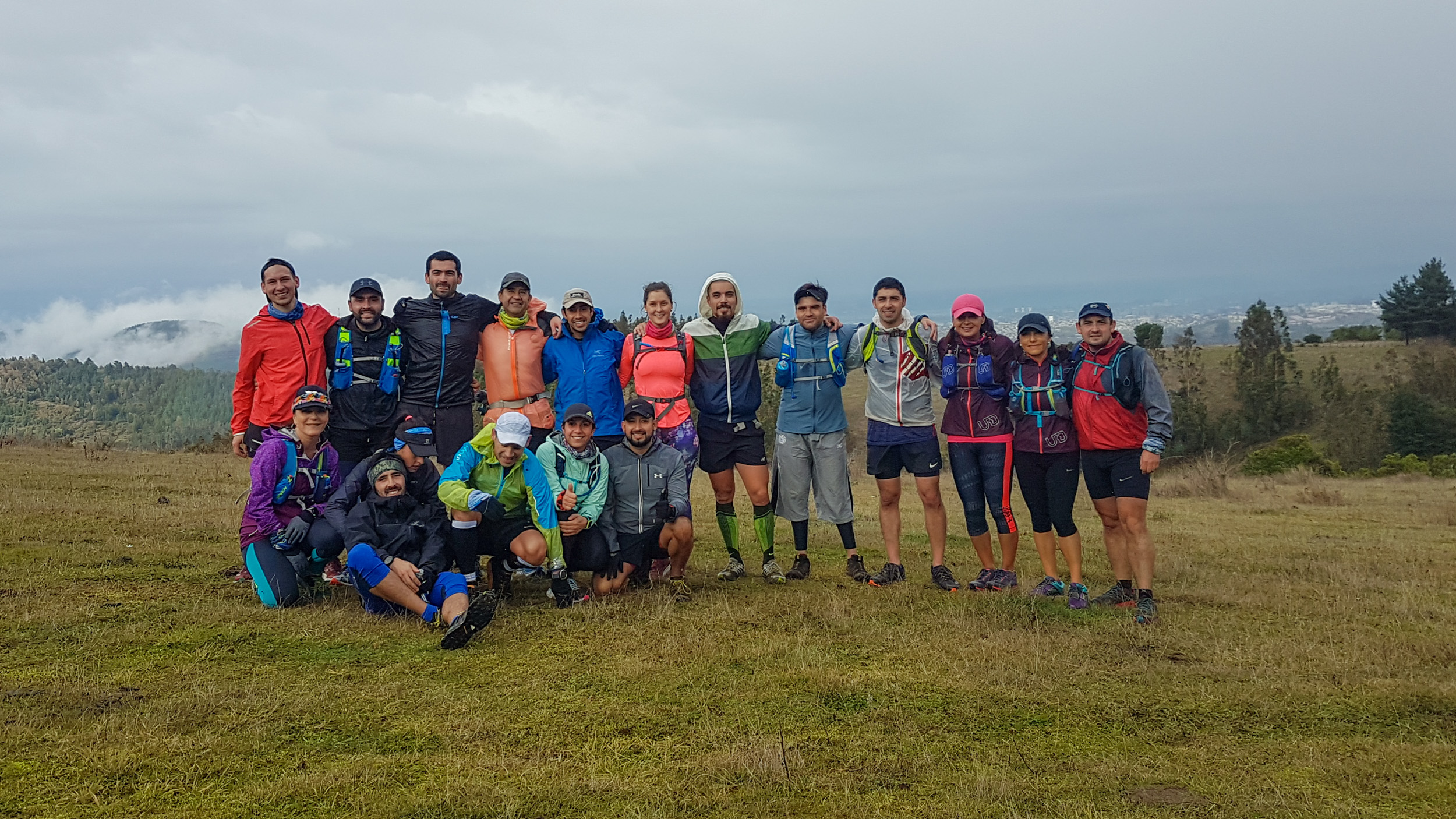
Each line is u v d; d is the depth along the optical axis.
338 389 6.94
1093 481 6.85
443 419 7.18
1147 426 6.53
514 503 6.45
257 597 6.36
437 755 3.88
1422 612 6.97
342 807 3.37
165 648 5.19
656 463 6.84
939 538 7.51
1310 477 29.66
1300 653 5.67
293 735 4.05
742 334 7.58
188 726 4.07
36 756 3.71
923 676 5.09
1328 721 4.56
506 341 7.25
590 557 6.68
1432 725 4.52
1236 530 12.84
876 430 7.58
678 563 7.15
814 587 7.43
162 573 7.00
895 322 7.51
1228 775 3.86
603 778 3.65
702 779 3.69
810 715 4.48
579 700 4.60
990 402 7.31
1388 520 14.98
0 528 8.15
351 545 5.92
